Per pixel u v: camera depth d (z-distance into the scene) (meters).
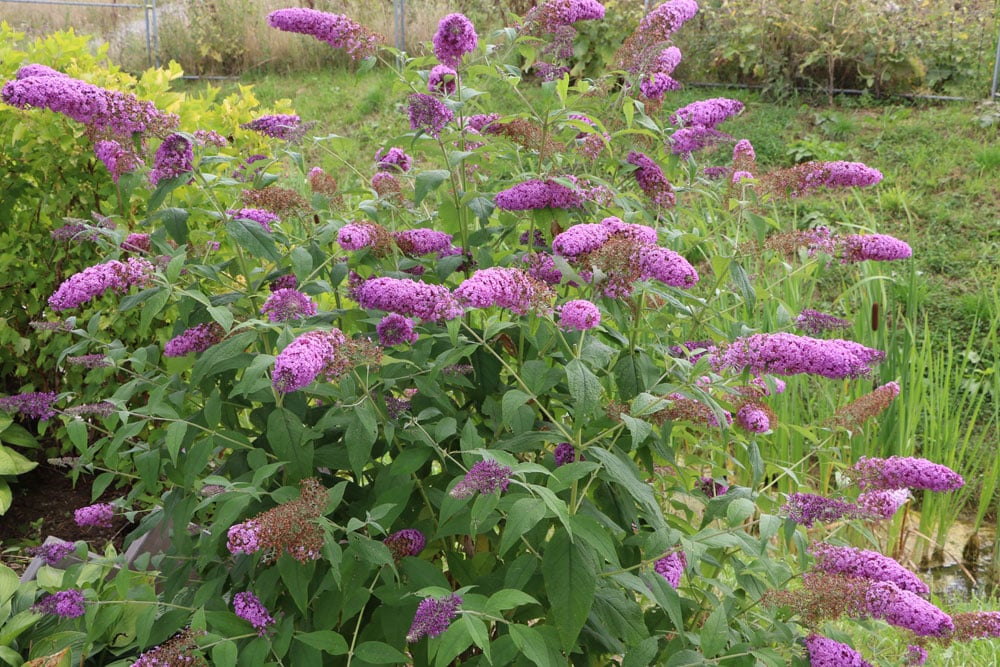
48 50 4.57
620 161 3.08
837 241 2.70
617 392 2.70
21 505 4.28
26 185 4.30
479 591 2.55
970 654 3.56
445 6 12.73
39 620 3.10
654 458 2.95
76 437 2.55
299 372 1.95
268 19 2.98
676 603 2.30
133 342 4.30
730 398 2.57
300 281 2.69
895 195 7.58
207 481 2.32
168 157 2.61
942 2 10.29
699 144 3.09
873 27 9.88
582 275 2.43
